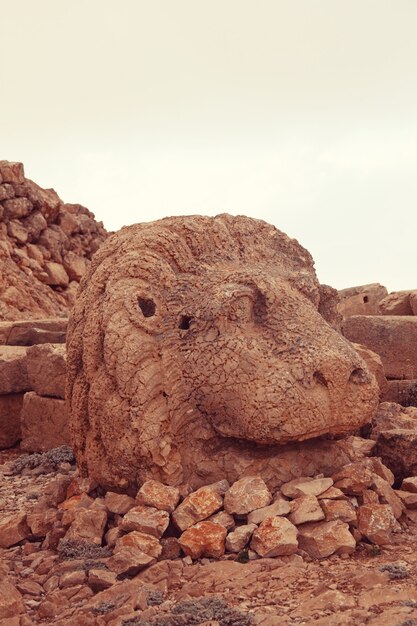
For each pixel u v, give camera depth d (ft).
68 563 19.03
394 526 20.36
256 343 21.47
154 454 21.34
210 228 24.04
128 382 21.70
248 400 20.83
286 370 20.93
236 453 21.48
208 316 21.75
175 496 20.63
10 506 26.12
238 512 19.92
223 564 18.53
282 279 23.27
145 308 22.74
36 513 22.85
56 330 45.50
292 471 21.34
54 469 31.01
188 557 19.20
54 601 17.60
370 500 20.86
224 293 21.86
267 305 21.98
